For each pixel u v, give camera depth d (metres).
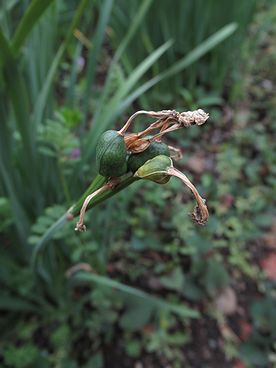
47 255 0.24
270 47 0.52
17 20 0.24
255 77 0.49
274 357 0.28
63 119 0.21
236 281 0.32
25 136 0.20
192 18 0.38
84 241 0.24
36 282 0.25
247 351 0.28
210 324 0.29
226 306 0.30
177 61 0.41
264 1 0.52
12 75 0.17
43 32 0.23
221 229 0.34
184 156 0.38
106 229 0.26
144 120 0.37
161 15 0.37
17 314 0.28
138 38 0.37
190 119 0.10
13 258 0.27
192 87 0.42
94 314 0.27
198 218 0.10
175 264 0.31
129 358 0.27
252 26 0.51
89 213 0.24
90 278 0.22
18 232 0.24
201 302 0.30
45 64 0.23
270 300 0.30
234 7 0.38
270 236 0.35
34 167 0.22
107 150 0.10
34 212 0.25
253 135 0.41
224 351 0.28
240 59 0.45
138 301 0.28
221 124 0.42
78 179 0.24
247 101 0.46
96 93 0.39
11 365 0.26
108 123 0.22
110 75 0.26
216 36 0.30
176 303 0.30
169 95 0.41
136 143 0.10
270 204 0.36
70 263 0.27
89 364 0.26
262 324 0.29
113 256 0.31
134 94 0.23
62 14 0.33
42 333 0.28
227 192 0.36
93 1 0.34
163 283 0.29
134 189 0.28
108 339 0.28
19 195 0.24
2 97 0.19
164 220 0.33
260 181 0.38
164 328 0.28
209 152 0.40
